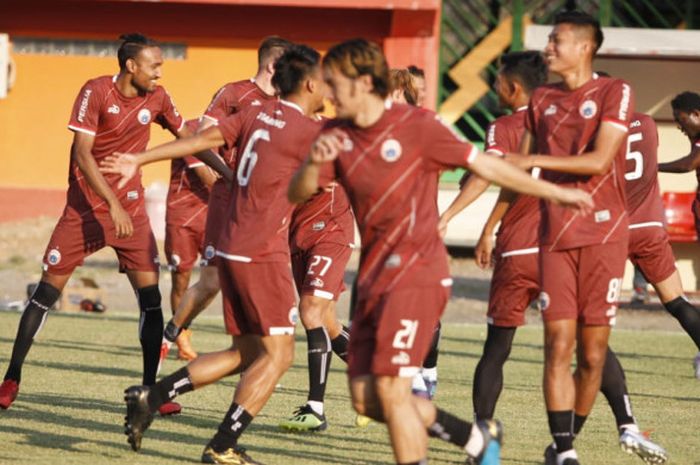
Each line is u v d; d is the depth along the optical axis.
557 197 13.85
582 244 15.91
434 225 13.88
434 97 58.28
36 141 60.56
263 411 22.17
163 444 18.33
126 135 21.45
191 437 19.05
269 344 17.00
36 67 60.19
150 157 16.17
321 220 21.52
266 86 21.45
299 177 13.84
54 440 18.34
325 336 20.72
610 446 19.77
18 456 16.97
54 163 60.69
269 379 16.94
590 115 15.84
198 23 59.34
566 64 15.94
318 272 21.16
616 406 17.97
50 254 21.72
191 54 59.59
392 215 13.68
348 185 13.83
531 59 18.72
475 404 18.44
